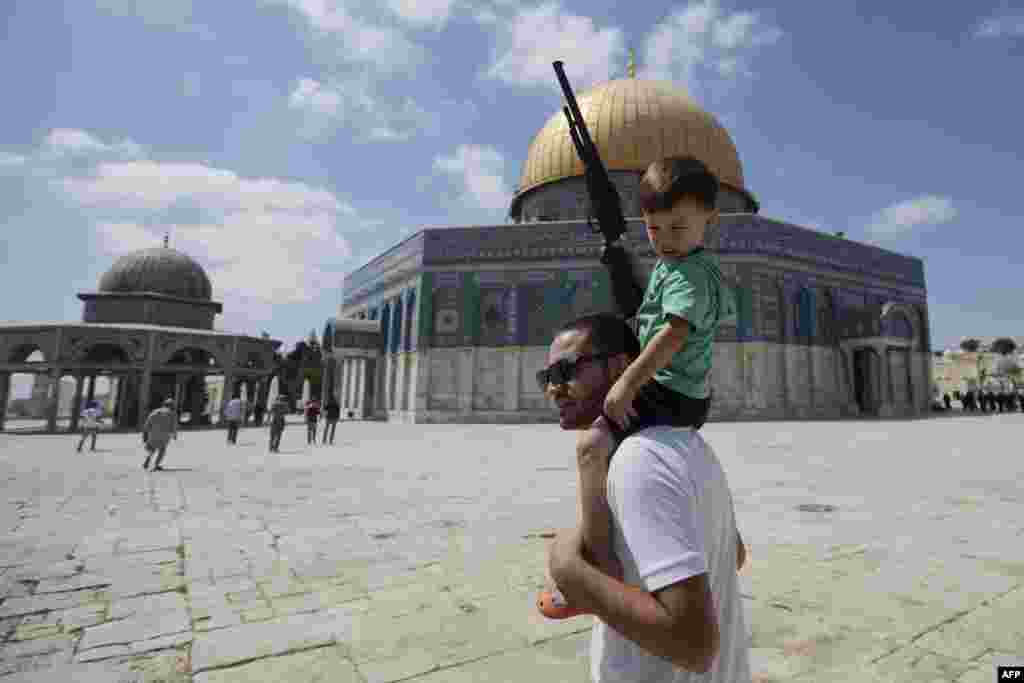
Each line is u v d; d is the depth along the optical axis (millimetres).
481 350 29094
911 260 35188
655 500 993
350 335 34188
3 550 5176
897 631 3238
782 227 28922
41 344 24078
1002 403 38844
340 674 2809
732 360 26828
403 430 23641
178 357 30078
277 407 14766
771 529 5723
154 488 8742
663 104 30766
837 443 14922
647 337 1388
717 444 14719
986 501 7102
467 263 29969
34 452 14930
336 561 4805
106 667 2910
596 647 1205
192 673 2830
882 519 6141
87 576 4426
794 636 3182
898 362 31891
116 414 30328
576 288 28453
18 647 3154
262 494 8156
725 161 31141
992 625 3311
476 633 3303
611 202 1810
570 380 1348
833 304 30375
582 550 1117
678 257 1376
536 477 9711
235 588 4133
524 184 34375
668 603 891
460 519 6438
